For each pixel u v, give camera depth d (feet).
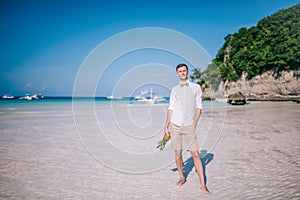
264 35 246.06
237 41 262.06
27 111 73.26
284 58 212.84
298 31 220.02
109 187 13.62
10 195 12.53
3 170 16.72
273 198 11.75
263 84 222.89
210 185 13.74
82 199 12.03
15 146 24.52
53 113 64.90
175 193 12.68
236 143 24.98
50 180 14.79
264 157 19.52
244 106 91.71
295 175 15.08
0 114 61.41
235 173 15.71
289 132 31.07
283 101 156.97
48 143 26.00
